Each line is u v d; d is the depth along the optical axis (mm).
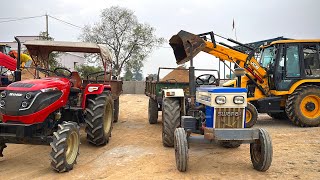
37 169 5137
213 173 4930
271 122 10672
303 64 9445
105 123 7086
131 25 36562
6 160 5676
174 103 6613
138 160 5684
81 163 5508
